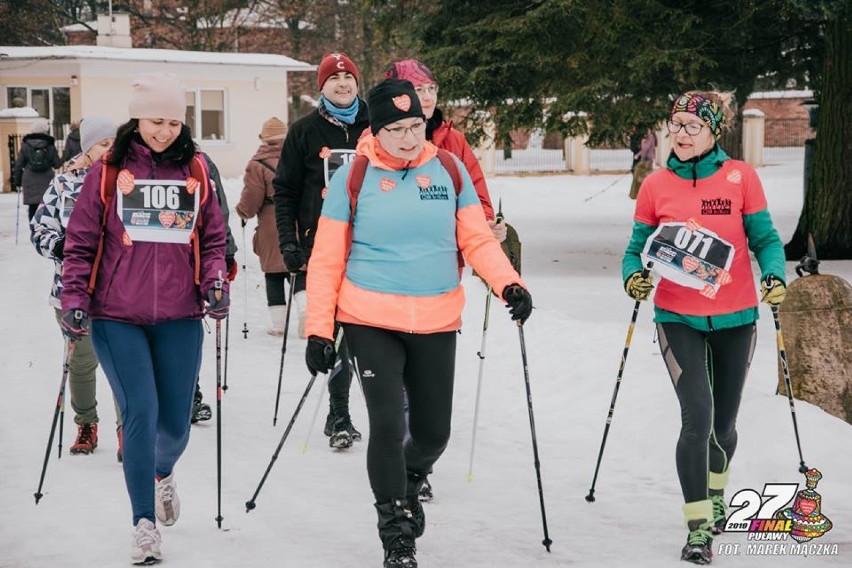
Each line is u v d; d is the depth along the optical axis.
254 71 44.47
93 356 7.86
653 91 18.12
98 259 5.82
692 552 5.65
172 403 5.97
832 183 19.48
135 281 5.79
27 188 23.12
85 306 5.73
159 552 5.74
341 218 5.67
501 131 18.97
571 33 17.73
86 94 40.97
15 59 41.25
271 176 12.42
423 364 5.67
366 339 5.61
